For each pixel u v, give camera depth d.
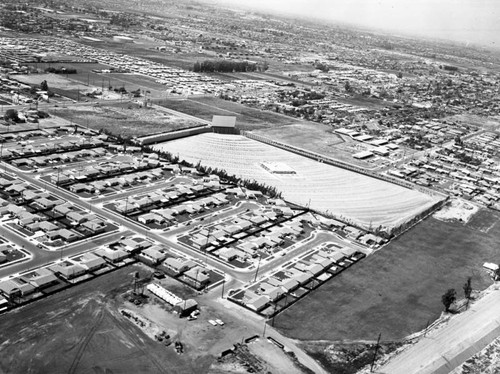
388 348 124.31
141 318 121.62
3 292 122.44
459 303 148.88
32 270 134.38
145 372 105.25
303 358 116.50
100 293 129.50
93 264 139.25
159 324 120.75
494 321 141.38
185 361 109.94
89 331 114.94
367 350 122.38
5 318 115.19
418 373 116.19
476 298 153.00
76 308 122.25
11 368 101.50
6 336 109.62
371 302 143.62
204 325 122.75
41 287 127.81
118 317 121.12
